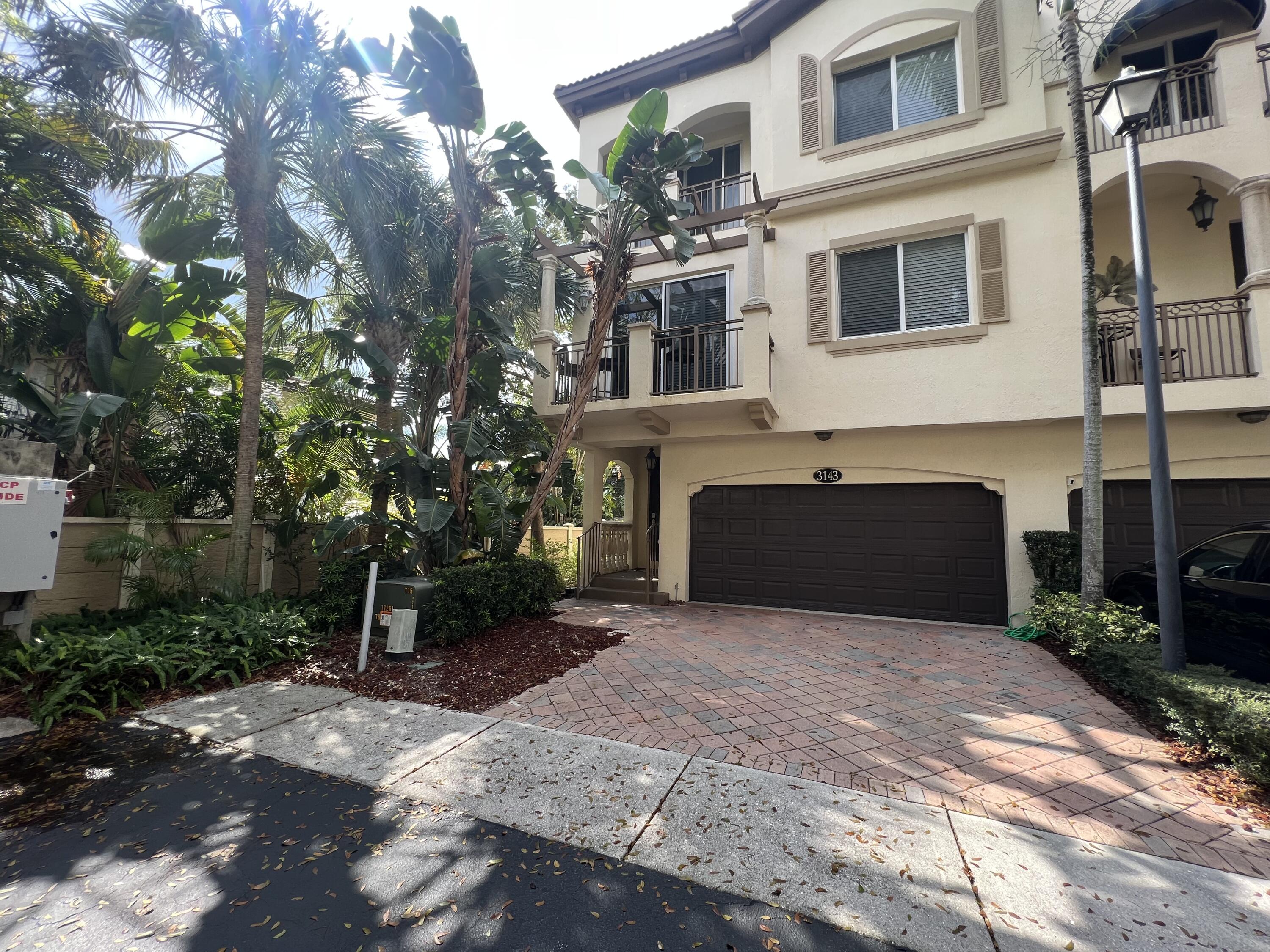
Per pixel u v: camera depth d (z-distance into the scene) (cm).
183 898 239
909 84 877
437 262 881
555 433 1020
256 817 304
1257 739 331
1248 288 673
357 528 763
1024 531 795
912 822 300
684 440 1006
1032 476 809
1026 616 766
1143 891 244
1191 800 324
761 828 294
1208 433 729
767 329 827
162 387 822
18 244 672
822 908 234
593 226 987
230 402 878
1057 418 748
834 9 918
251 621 611
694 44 1016
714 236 1003
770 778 350
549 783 343
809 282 897
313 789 335
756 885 249
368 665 591
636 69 1062
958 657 641
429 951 210
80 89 630
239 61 658
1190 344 721
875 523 905
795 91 938
